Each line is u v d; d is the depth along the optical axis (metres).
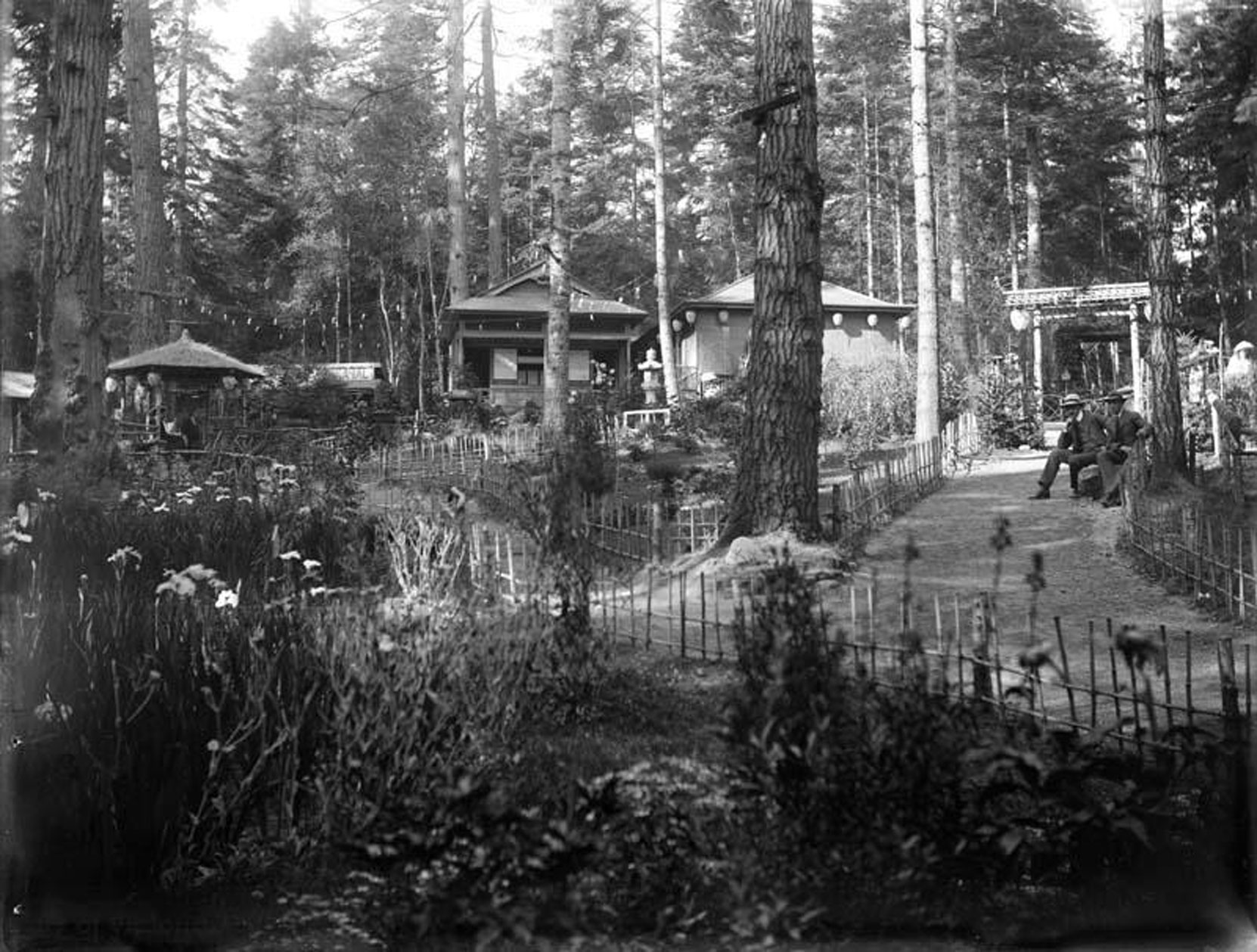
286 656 3.68
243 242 27.05
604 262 43.25
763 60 8.93
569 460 5.30
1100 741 3.14
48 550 5.89
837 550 7.71
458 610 4.26
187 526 7.33
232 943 2.65
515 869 2.73
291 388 21.81
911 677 3.25
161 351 19.64
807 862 2.76
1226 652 3.19
